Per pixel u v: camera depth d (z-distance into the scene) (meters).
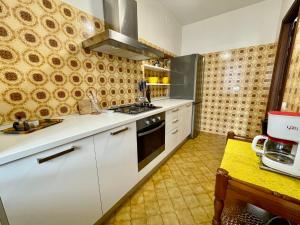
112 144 1.12
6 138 0.79
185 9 2.60
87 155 0.94
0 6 0.93
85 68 1.46
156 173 1.79
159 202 1.36
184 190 1.51
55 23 1.20
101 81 1.64
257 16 2.39
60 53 1.25
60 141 0.77
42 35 1.13
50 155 0.75
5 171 0.61
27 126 0.92
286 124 0.58
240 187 0.51
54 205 0.81
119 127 1.17
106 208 1.14
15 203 0.66
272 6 2.26
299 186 0.54
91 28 1.47
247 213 0.86
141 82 2.10
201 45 3.02
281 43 2.05
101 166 1.05
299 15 1.27
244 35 2.55
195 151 2.37
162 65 2.74
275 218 0.78
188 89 2.78
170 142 2.07
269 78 2.42
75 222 0.93
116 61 1.79
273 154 0.66
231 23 2.64
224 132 3.05
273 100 2.21
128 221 1.18
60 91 1.28
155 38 2.41
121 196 1.28
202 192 1.49
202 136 3.02
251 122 2.70
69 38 1.30
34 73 1.11
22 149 0.65
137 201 1.38
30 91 1.10
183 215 1.23
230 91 2.83
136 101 2.16
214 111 3.09
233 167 0.66
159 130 1.76
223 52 2.78
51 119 1.15
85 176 0.95
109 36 1.16
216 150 2.40
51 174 0.77
